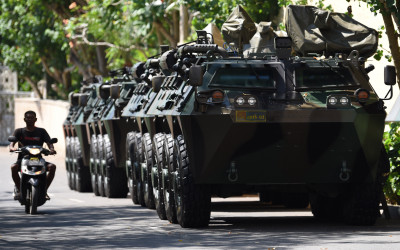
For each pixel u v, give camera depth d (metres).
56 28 98.62
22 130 44.34
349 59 35.56
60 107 121.44
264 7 60.88
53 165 44.50
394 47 40.94
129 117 51.00
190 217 34.59
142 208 46.84
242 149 33.34
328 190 35.34
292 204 46.00
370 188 34.75
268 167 33.84
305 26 38.66
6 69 151.25
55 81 142.50
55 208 47.50
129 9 82.38
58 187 68.44
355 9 52.84
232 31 43.91
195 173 33.75
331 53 38.59
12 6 106.50
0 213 44.56
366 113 33.28
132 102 50.97
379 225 35.78
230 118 32.81
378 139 33.62
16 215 43.25
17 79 152.25
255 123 32.84
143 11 77.69
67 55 114.06
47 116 130.00
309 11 38.69
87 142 62.75
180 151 34.53
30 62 129.50
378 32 40.00
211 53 35.78
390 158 40.50
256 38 43.34
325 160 33.84
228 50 40.72
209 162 33.50
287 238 31.20
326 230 33.81
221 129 33.00
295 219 39.25
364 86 35.03
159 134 40.53
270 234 32.56
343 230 33.75
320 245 29.08
